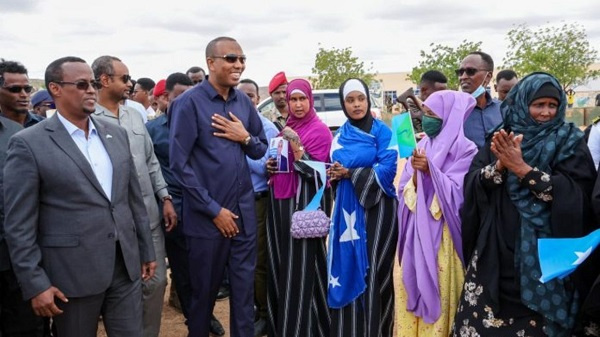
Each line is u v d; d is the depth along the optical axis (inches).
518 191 115.0
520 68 970.1
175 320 205.5
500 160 113.2
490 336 117.6
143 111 290.5
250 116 157.4
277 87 202.2
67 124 117.6
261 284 184.7
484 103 176.9
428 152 143.8
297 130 161.8
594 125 135.5
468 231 125.2
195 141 145.5
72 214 115.0
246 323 150.3
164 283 160.7
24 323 143.3
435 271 134.7
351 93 150.0
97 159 121.0
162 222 167.3
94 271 116.7
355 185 145.3
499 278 116.9
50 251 114.6
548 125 113.8
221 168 144.9
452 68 792.3
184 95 146.6
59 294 113.2
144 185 155.3
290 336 152.7
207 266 146.5
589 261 111.8
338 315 147.5
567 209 108.7
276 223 160.2
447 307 135.8
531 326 114.1
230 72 145.3
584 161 113.2
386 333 150.2
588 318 112.1
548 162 113.2
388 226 148.3
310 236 148.2
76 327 118.4
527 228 113.3
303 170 152.3
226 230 144.3
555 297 110.0
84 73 115.6
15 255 109.8
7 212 111.3
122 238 122.7
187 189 142.4
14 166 111.0
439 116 140.6
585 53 986.1
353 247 146.6
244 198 149.7
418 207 137.3
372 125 152.9
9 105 148.1
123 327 125.4
